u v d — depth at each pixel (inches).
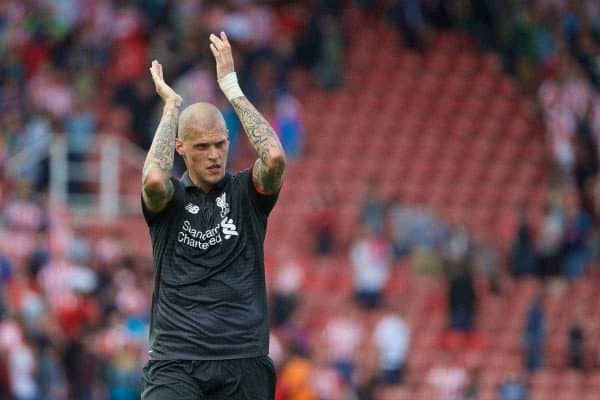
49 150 2281.0
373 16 2851.9
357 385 1927.9
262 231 708.0
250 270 701.3
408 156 2593.5
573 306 2247.8
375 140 2605.8
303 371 1700.3
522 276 2287.2
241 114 713.6
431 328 2132.1
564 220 2346.2
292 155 2487.7
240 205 705.6
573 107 2615.7
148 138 2406.5
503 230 2439.7
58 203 2218.3
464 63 2795.3
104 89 2493.8
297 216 2348.7
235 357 690.8
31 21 2573.8
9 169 2242.9
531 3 2827.3
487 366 2066.9
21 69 2503.7
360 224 2253.9
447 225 2292.1
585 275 2320.4
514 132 2684.5
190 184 707.4
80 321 1718.8
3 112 2400.3
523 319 2198.6
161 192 686.5
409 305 2156.7
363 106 2664.9
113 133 2402.8
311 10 2736.2
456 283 2084.2
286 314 2018.9
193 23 2546.8
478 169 2591.0
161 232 701.3
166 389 688.4
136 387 1672.0
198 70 2456.9
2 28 2568.9
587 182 2514.8
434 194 2512.3
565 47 2763.3
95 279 1841.8
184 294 694.5
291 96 2635.3
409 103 2701.8
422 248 2215.8
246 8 2615.7
